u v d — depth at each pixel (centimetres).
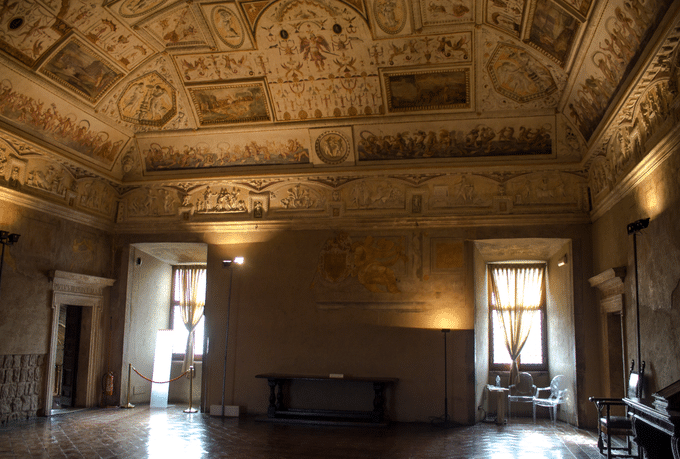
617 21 850
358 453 1015
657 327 895
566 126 1403
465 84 1382
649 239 937
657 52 765
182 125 1585
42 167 1410
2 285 1280
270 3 1236
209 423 1348
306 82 1445
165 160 1667
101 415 1445
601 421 1002
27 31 1157
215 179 1642
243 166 1633
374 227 1531
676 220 812
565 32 1034
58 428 1227
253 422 1373
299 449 1043
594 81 1077
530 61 1264
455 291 1458
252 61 1408
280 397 1472
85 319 1605
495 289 1777
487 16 1182
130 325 1691
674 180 818
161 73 1459
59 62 1270
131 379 1683
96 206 1619
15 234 1184
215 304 1597
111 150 1603
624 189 1080
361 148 1541
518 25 1141
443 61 1334
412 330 1466
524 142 1453
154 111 1559
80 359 1593
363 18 1253
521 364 1719
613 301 1192
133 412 1521
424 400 1426
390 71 1377
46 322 1409
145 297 1788
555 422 1437
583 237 1414
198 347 1927
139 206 1691
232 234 1625
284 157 1599
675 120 795
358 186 1557
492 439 1178
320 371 1496
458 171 1493
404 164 1526
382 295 1497
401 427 1333
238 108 1530
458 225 1484
